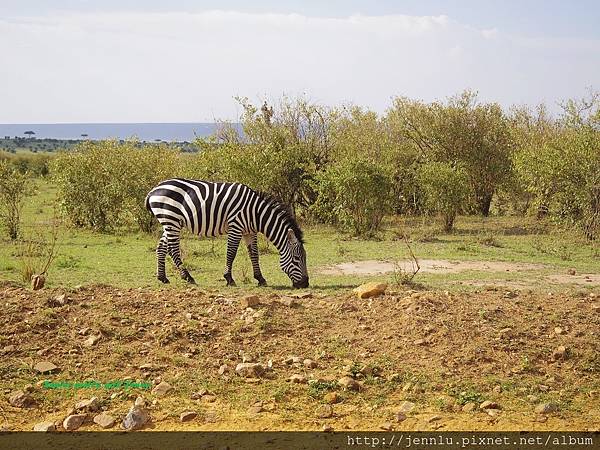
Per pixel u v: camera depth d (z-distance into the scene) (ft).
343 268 45.68
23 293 29.94
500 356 24.66
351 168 64.90
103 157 71.36
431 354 24.75
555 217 67.26
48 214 83.71
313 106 81.41
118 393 22.02
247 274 42.73
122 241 61.52
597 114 66.23
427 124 84.69
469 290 36.40
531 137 84.28
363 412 21.03
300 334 26.61
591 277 42.32
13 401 21.31
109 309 28.09
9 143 398.62
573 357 24.77
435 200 67.97
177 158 75.15
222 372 23.52
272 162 70.85
